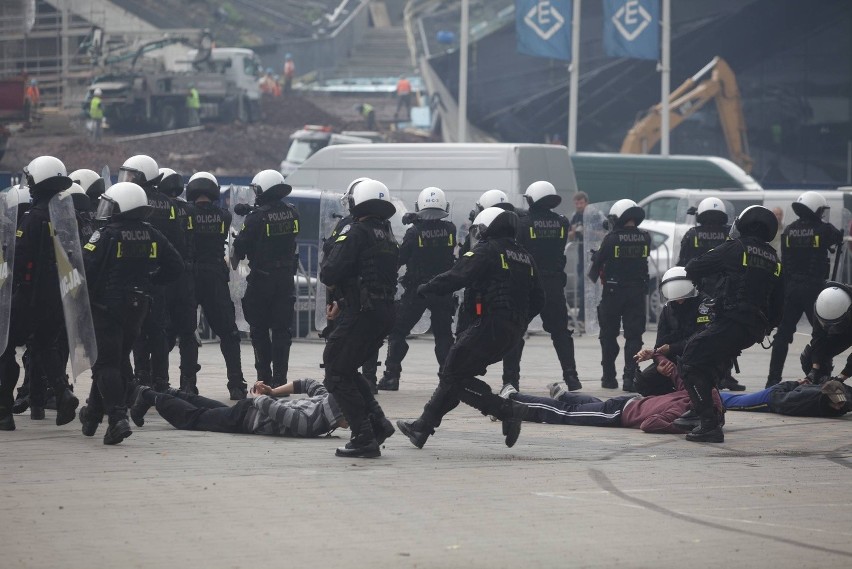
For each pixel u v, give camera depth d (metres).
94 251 26.83
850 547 19.09
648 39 101.50
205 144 144.62
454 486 23.27
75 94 157.75
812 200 39.41
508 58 157.88
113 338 27.19
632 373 41.25
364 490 22.69
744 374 47.19
